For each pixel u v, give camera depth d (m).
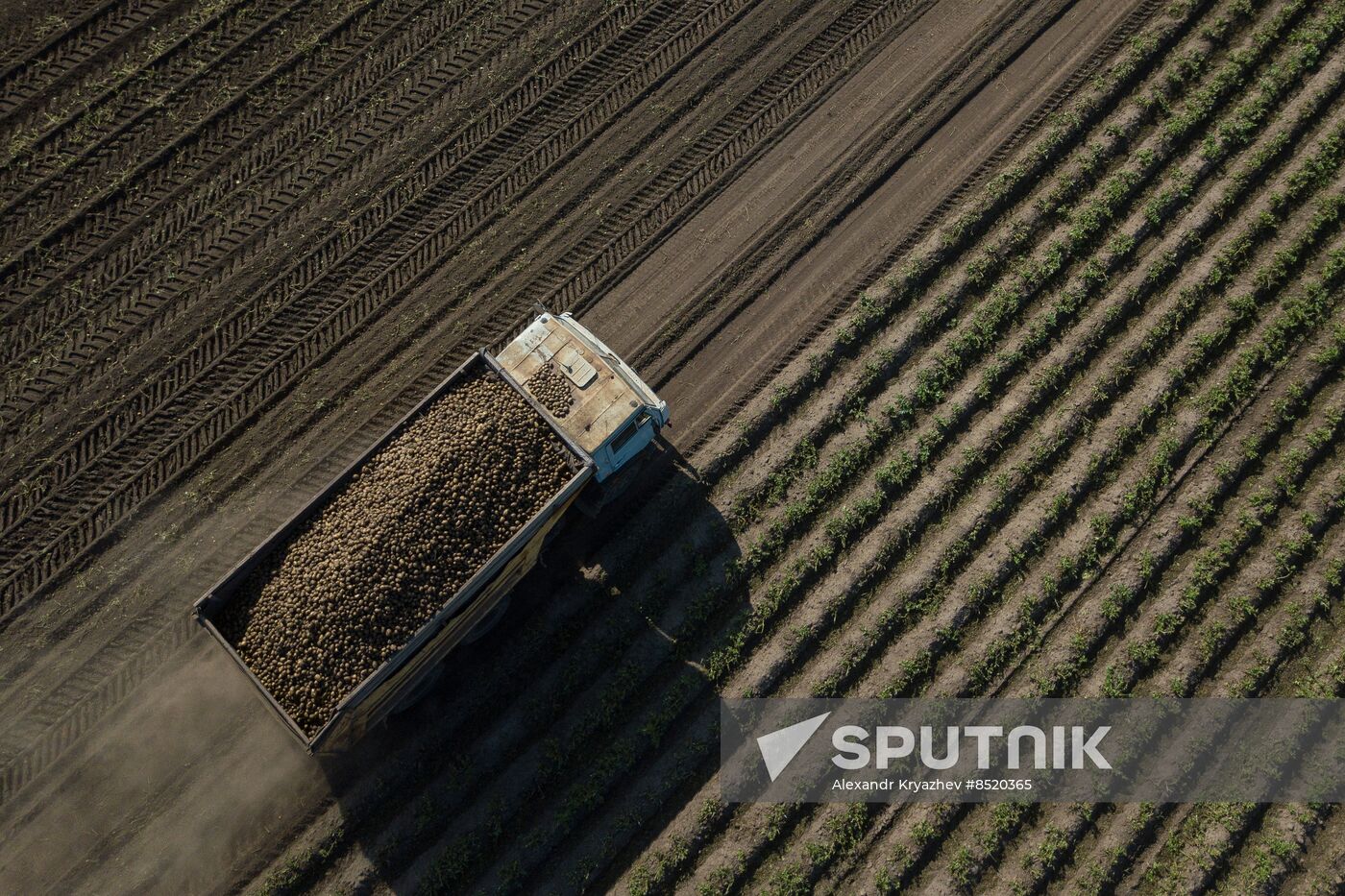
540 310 15.62
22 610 15.27
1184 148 18.00
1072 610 16.09
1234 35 18.41
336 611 12.63
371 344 16.56
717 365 16.69
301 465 16.06
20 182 16.81
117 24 17.50
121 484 15.79
